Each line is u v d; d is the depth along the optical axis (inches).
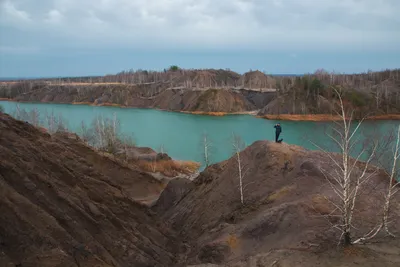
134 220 934.4
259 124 4109.3
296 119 4276.6
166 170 2151.8
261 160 1081.4
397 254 554.9
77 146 1620.3
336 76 5935.0
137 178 1717.5
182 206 1270.9
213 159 2479.1
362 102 4229.8
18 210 547.8
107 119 3535.9
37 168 745.0
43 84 7765.8
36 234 534.3
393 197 750.5
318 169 904.3
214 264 681.0
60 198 704.4
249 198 964.6
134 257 725.9
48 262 512.4
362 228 646.5
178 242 975.0
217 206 1049.5
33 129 1093.8
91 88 6978.4
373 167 872.9
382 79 6471.5
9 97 7475.4
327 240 624.1
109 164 1680.6
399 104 4409.5
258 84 7534.5
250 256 657.0
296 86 4931.1
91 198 862.5
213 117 4881.9
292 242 661.9
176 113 5374.0
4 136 792.9
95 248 642.8
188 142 3117.6
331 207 730.2
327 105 4303.6
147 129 3836.1
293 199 843.4
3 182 586.2
